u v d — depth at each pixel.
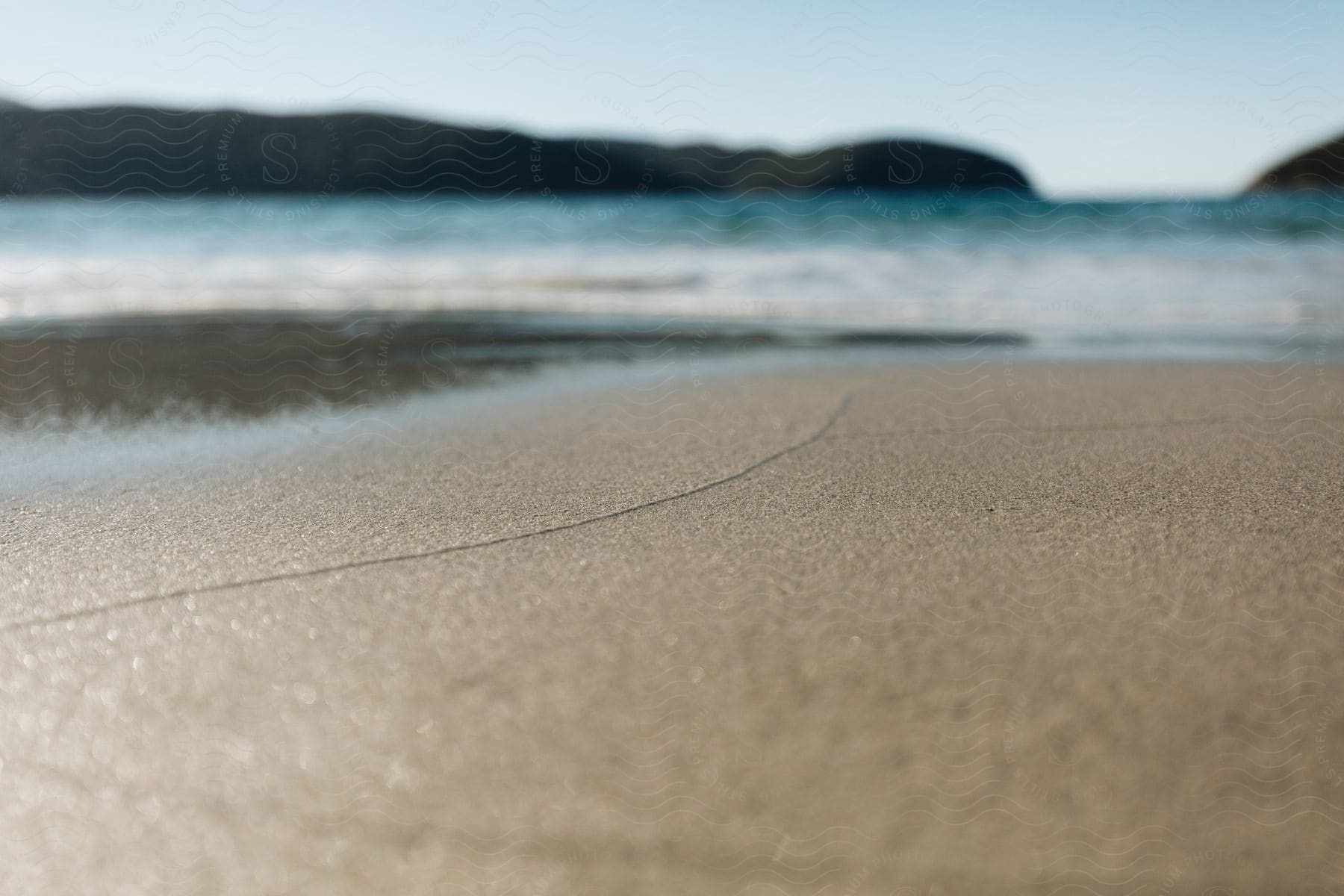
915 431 2.91
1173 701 1.45
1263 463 2.56
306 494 2.38
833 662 1.54
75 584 1.83
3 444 2.86
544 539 2.04
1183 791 1.28
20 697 1.44
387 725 1.38
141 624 1.66
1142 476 2.45
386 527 2.13
